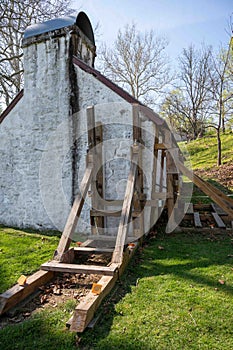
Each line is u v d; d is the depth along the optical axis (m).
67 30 5.75
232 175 11.73
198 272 3.53
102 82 5.52
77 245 4.65
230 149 16.06
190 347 2.13
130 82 21.98
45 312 2.71
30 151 6.15
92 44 6.83
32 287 3.09
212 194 5.40
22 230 5.96
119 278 3.38
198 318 2.49
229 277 3.36
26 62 6.12
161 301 2.81
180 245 4.72
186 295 2.92
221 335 2.26
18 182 6.29
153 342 2.19
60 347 2.19
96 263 4.07
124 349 2.13
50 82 5.91
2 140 6.44
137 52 21.69
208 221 6.36
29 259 4.16
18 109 6.25
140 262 3.95
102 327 2.41
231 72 15.17
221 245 4.70
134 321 2.48
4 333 2.38
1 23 10.45
